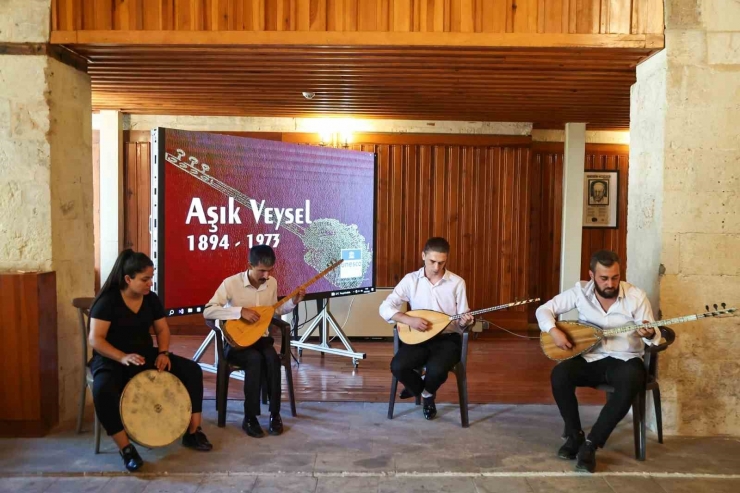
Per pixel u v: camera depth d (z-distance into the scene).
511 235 6.56
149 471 2.79
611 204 7.11
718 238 3.33
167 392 2.86
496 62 3.71
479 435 3.29
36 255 3.32
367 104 5.38
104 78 4.31
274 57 3.63
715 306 2.82
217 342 3.43
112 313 2.92
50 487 2.64
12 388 3.20
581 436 2.97
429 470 2.81
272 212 4.73
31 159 3.29
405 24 3.30
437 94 4.82
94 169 6.32
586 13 3.29
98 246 6.30
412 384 3.48
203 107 5.68
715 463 2.94
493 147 6.51
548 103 5.20
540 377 4.64
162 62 3.78
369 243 5.53
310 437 3.24
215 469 2.81
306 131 6.41
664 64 3.32
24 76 3.28
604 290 2.98
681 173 3.32
